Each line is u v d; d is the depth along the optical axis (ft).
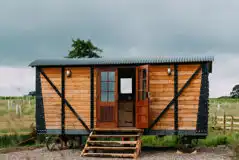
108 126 51.01
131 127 51.57
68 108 52.95
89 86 52.49
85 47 102.68
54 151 52.03
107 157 46.11
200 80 49.52
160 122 50.08
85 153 46.78
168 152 50.57
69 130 52.70
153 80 50.60
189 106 49.60
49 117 53.36
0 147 57.47
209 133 77.87
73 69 53.06
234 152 46.32
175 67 50.14
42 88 53.72
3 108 94.38
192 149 49.37
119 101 58.44
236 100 242.37
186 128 49.47
